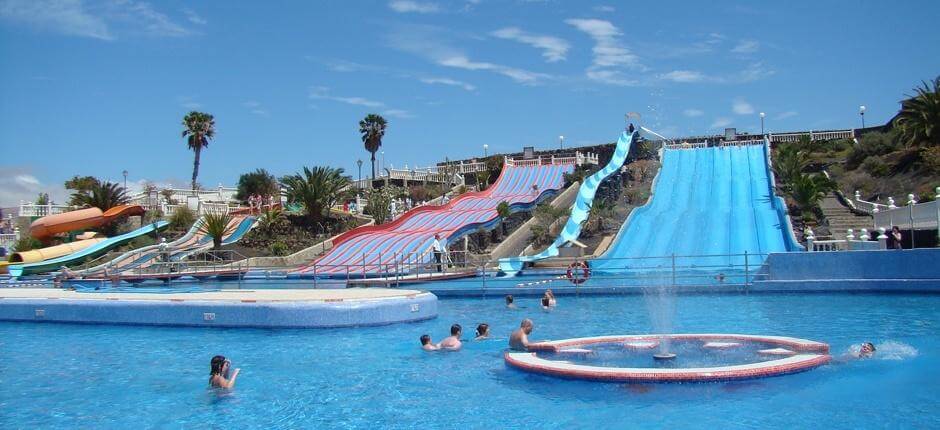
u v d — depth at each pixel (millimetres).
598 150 59312
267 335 13227
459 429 6945
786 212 27781
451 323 14438
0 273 34375
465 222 34156
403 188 53750
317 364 10320
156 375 9852
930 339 10781
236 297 15305
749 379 8234
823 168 41938
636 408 7359
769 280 17969
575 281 19234
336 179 43625
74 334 14016
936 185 31266
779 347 10164
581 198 31938
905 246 21531
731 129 50906
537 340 11695
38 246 39594
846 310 14438
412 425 7145
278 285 23516
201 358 11062
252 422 7445
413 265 23750
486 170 58156
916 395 7578
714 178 36125
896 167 37219
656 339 10867
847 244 21031
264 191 54906
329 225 42188
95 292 18281
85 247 37406
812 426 6609
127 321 15078
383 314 14242
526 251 30297
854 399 7461
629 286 18531
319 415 7621
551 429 6832
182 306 14633
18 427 7473
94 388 9133
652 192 33500
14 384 9438
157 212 44688
